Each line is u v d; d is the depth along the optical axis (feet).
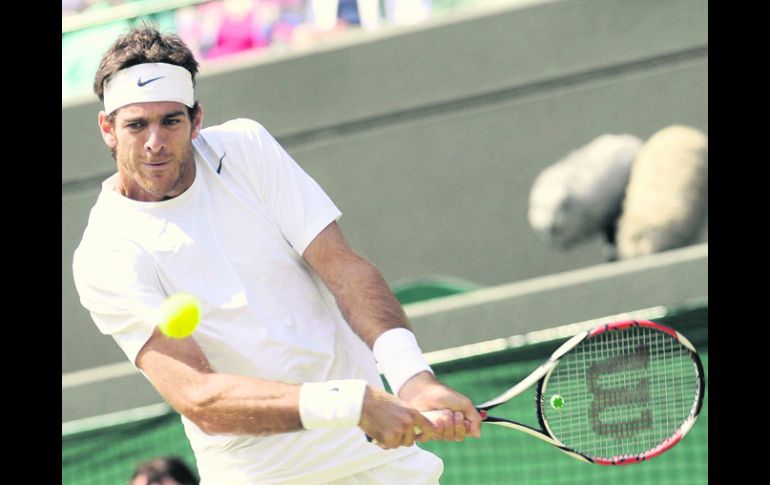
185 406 42.73
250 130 46.65
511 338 97.25
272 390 41.91
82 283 44.73
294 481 45.03
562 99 96.32
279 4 100.53
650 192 95.76
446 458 93.35
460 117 97.09
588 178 96.12
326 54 97.55
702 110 95.35
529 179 96.89
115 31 100.48
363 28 99.45
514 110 96.68
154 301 43.78
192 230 44.68
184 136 44.04
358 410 41.47
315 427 41.78
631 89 95.86
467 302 97.30
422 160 97.50
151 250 44.34
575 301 96.58
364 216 98.27
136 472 97.76
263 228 45.50
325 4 99.96
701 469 91.09
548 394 69.87
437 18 96.78
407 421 41.65
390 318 44.65
